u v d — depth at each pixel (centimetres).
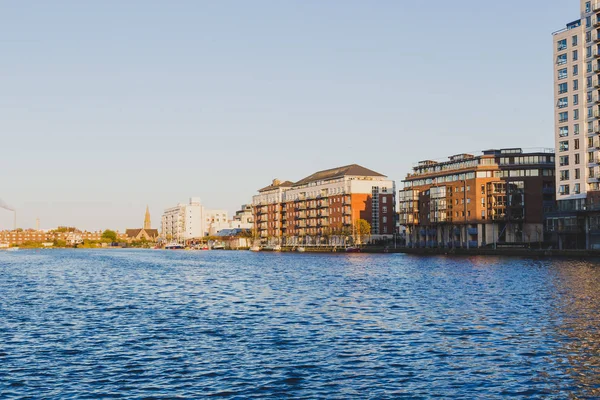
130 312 5209
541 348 3462
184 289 7419
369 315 4828
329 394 2642
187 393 2658
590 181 13325
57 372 3014
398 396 2614
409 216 19562
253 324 4447
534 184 16225
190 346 3631
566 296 5803
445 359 3241
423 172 19488
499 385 2761
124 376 2936
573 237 13600
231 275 10056
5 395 2630
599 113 13125
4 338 3925
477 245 16800
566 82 13862
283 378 2888
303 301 5856
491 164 16825
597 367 3039
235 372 2998
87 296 6631
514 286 6888
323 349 3516
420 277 8688
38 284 8431
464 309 5091
